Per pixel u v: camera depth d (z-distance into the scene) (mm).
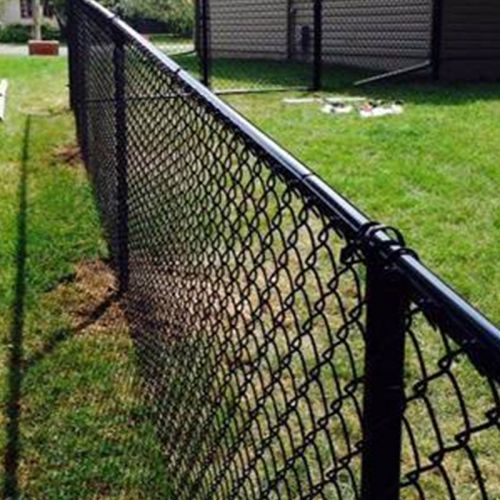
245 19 14594
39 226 4945
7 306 3916
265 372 2672
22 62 14047
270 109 8250
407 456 2613
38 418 3004
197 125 2242
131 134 3521
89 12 5301
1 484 2643
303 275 1547
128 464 2732
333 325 3322
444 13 10836
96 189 5293
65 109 8766
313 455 2508
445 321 994
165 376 2879
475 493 2475
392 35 11789
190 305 2521
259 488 1934
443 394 2949
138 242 3473
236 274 2018
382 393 1175
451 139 6668
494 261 4164
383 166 5895
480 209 4953
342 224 1289
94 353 3471
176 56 13875
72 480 2664
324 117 7742
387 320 1154
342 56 12773
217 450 2217
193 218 2404
